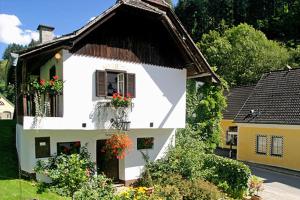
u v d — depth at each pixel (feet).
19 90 51.96
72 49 43.60
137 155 53.06
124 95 48.06
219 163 54.13
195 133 69.31
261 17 203.00
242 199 49.47
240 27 162.71
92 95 45.14
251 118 85.56
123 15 48.88
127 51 49.16
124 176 51.55
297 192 55.62
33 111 46.24
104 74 46.03
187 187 45.55
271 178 66.39
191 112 75.00
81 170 42.68
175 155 54.95
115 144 46.26
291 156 74.74
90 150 48.29
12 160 50.75
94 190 40.86
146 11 48.34
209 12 200.75
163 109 53.21
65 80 42.83
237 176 50.75
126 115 48.08
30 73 53.42
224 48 153.28
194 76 60.85
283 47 168.14
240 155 88.22
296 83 83.87
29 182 41.73
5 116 182.09
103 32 46.73
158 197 41.57
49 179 43.21
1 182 39.88
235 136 102.37
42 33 52.34
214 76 59.36
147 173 51.70
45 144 44.47
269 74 94.73
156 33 52.85
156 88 52.47
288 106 79.46
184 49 54.24
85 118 44.32
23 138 45.68
